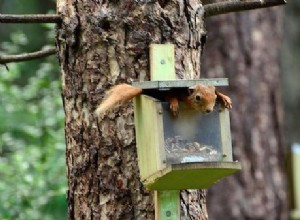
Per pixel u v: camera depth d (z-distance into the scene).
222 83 8.83
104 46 9.28
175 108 8.73
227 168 8.63
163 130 8.80
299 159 18.34
